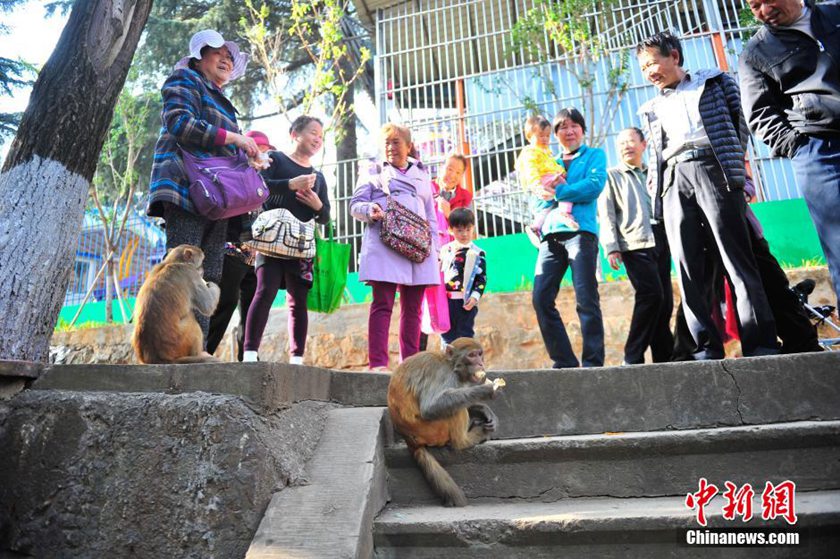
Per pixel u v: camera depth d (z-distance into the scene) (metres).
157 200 3.67
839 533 2.64
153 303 3.50
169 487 2.70
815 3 3.80
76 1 4.03
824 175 3.60
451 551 2.81
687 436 3.16
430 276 4.74
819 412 3.37
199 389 2.94
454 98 12.92
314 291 5.46
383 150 4.98
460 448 3.33
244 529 2.60
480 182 10.77
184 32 15.96
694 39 10.41
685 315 4.39
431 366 3.40
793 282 7.37
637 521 2.72
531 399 3.62
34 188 3.62
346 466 2.96
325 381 3.70
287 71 16.72
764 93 3.89
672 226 4.28
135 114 13.75
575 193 4.62
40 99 3.79
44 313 3.54
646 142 5.25
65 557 2.71
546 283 4.69
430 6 12.83
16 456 2.92
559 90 10.80
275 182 4.75
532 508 3.07
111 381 3.05
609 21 11.41
